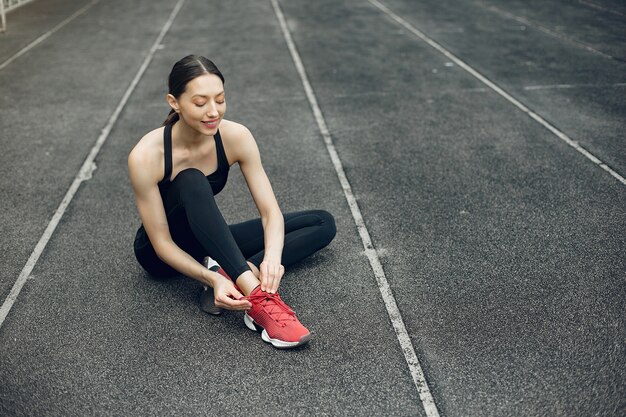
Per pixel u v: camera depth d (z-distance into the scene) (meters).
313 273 3.14
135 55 7.77
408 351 2.54
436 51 7.77
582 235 3.45
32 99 6.15
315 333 2.68
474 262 3.21
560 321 2.70
